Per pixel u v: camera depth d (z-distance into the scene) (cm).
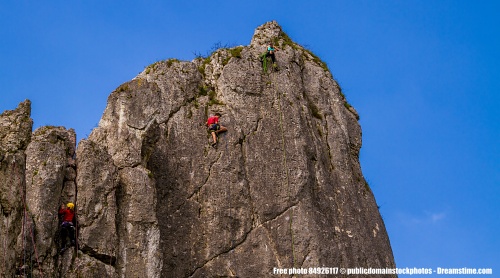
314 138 3697
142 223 3023
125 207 3041
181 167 3397
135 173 3125
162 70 3675
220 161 3453
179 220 3281
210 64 3825
